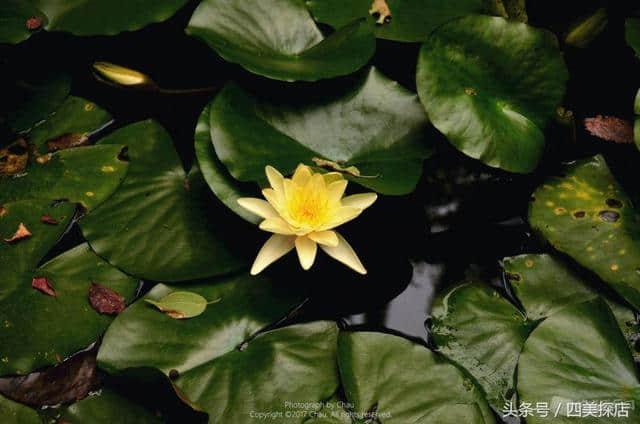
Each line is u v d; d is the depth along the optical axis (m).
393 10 2.30
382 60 2.34
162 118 2.31
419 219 2.27
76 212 2.24
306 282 2.22
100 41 2.37
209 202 2.24
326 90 2.25
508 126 2.24
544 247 2.24
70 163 2.27
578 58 2.36
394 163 2.23
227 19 2.27
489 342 2.18
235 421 2.14
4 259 2.21
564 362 2.16
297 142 2.24
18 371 2.16
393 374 2.16
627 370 2.15
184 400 2.13
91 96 2.32
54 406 2.15
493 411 2.15
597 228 2.22
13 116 2.30
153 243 2.22
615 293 2.20
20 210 2.23
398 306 2.21
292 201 2.18
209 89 2.33
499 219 2.26
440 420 2.13
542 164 2.29
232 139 2.21
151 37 2.37
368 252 2.25
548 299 2.20
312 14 2.29
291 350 2.17
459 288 2.21
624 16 2.37
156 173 2.26
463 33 2.24
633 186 2.25
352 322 2.20
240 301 2.20
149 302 2.19
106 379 2.16
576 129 2.30
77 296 2.20
